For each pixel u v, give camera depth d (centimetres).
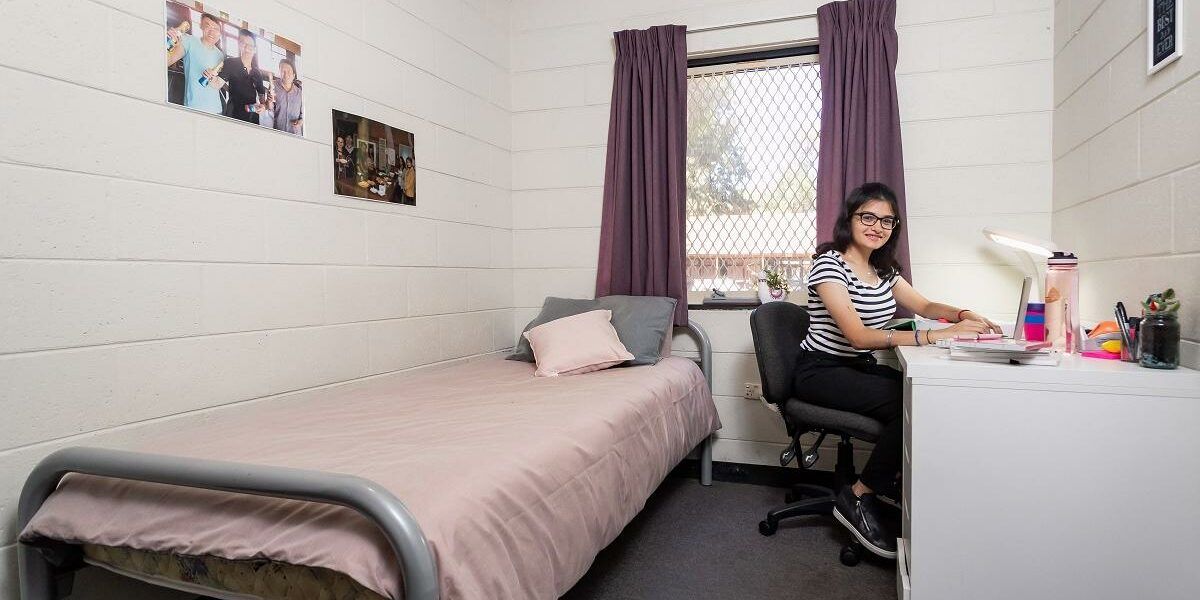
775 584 197
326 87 216
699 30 305
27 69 136
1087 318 218
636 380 229
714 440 310
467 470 122
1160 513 139
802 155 298
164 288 164
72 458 119
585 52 326
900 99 279
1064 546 145
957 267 273
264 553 103
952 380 151
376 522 95
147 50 159
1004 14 266
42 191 138
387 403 190
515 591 115
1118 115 192
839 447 246
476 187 306
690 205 316
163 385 163
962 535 151
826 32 282
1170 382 137
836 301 216
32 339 137
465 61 297
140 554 121
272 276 196
